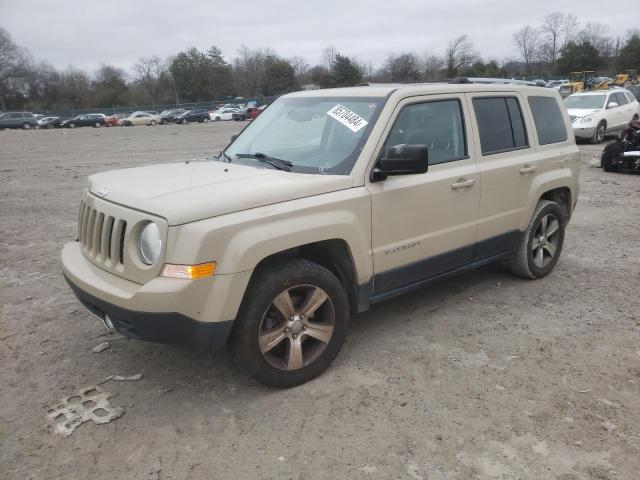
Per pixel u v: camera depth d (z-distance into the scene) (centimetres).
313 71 8612
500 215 485
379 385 363
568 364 388
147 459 295
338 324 373
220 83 8669
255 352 338
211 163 427
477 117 466
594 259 623
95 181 387
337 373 379
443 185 424
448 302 502
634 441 305
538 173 520
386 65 6725
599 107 1797
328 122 417
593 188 1059
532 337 430
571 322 457
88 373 383
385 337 433
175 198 320
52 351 415
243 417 330
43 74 8825
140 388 364
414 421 325
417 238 415
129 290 316
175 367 390
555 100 569
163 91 8900
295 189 346
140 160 1708
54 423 326
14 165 1631
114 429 321
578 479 278
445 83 472
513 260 538
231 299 316
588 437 309
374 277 394
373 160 382
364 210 374
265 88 8631
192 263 303
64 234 765
